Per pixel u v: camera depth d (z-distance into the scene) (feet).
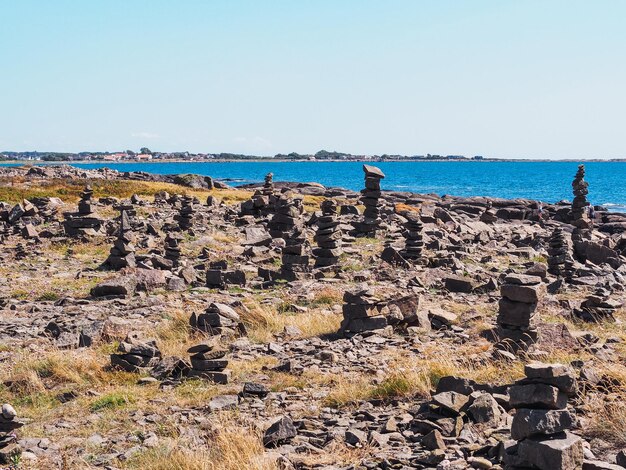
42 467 31.91
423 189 536.42
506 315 50.31
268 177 175.01
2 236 126.31
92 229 128.36
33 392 44.80
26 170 307.99
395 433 32.73
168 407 40.45
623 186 601.62
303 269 89.40
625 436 29.60
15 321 66.85
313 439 32.96
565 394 25.94
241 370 47.85
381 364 47.50
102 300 77.30
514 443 26.91
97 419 39.01
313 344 55.31
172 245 102.01
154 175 320.29
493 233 148.05
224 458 30.48
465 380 36.76
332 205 96.48
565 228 176.65
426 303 69.56
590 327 59.88
